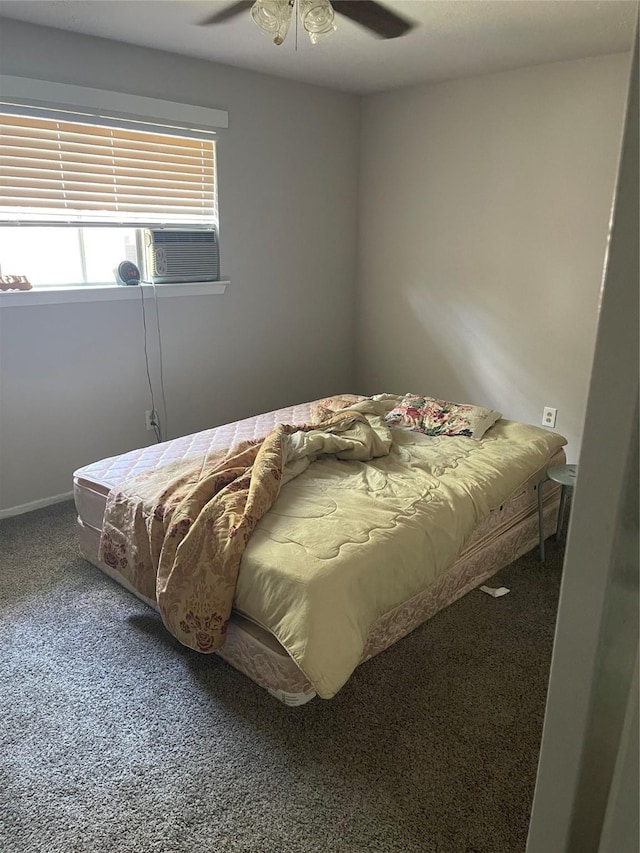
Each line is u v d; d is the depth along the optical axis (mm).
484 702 1932
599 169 3240
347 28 2734
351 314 4613
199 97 3361
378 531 2006
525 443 2830
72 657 2123
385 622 2086
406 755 1731
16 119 2816
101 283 3346
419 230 4090
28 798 1600
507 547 2664
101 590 2508
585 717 497
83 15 2621
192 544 1991
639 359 395
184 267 3537
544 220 3502
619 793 443
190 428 3830
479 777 1663
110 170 3146
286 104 3773
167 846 1479
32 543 2867
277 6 1860
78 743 1771
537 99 3383
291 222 4016
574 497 457
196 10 2562
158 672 2059
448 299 4043
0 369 2975
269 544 1938
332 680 1702
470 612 2385
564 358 3592
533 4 2447
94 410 3361
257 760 1715
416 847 1475
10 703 1917
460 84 3670
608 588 453
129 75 3070
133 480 2434
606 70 3117
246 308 3918
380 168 4207
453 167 3820
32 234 3053
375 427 2826
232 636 1984
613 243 395
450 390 4191
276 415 3273
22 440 3117
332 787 1634
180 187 3434
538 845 572
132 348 3439
